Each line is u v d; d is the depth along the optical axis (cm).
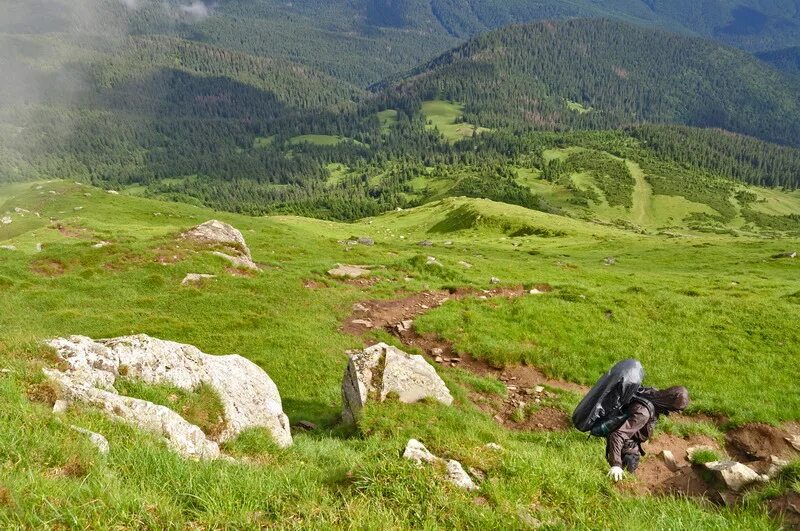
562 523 703
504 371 2353
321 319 3025
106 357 1172
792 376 2342
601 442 1606
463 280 4522
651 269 7675
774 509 848
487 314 3005
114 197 9712
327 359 2388
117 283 3400
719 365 2442
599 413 877
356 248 7294
